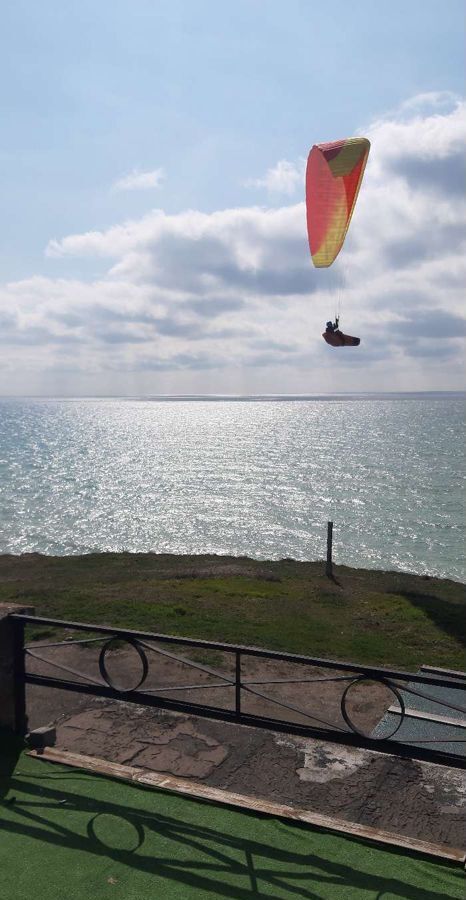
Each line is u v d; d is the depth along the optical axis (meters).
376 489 57.00
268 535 38.78
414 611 14.09
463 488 57.41
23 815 4.25
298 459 82.88
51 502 49.69
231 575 19.64
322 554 34.22
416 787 5.14
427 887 3.65
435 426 153.88
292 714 6.98
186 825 4.19
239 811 4.38
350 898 3.54
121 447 101.62
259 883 3.63
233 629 11.18
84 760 5.01
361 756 5.65
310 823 4.23
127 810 4.34
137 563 24.30
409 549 35.66
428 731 6.32
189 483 60.62
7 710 5.35
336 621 12.76
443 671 4.34
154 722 6.27
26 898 3.44
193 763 5.48
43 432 139.12
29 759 5.04
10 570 23.98
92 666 8.40
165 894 3.51
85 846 3.92
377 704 7.35
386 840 4.07
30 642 9.59
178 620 11.66
